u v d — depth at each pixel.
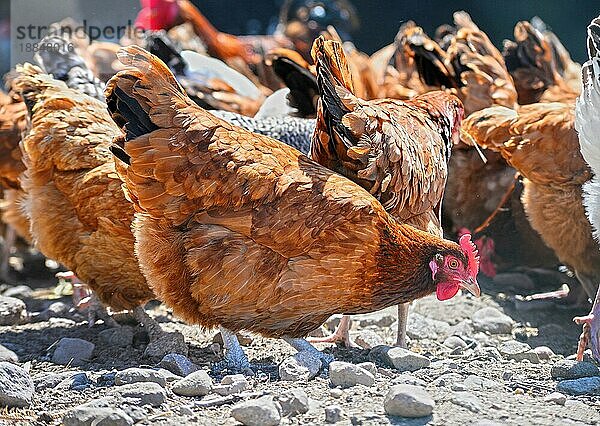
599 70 6.49
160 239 5.74
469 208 8.80
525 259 9.19
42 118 7.03
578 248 7.76
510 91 8.80
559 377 6.05
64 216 6.88
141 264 5.89
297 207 5.51
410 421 4.97
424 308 8.09
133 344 7.02
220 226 5.61
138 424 5.06
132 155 5.56
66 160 6.77
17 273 10.12
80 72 8.23
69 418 5.04
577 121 6.68
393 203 6.12
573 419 5.08
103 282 6.92
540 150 7.58
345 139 5.93
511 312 8.19
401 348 6.29
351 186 5.68
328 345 6.79
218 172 5.55
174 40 11.78
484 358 6.56
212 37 12.89
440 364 6.21
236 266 5.57
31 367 6.41
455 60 8.98
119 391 5.42
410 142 6.20
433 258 5.79
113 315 7.60
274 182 5.55
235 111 9.37
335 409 5.04
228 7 19.22
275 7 19.22
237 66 12.36
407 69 9.68
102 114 7.13
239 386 5.56
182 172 5.55
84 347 6.67
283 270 5.57
